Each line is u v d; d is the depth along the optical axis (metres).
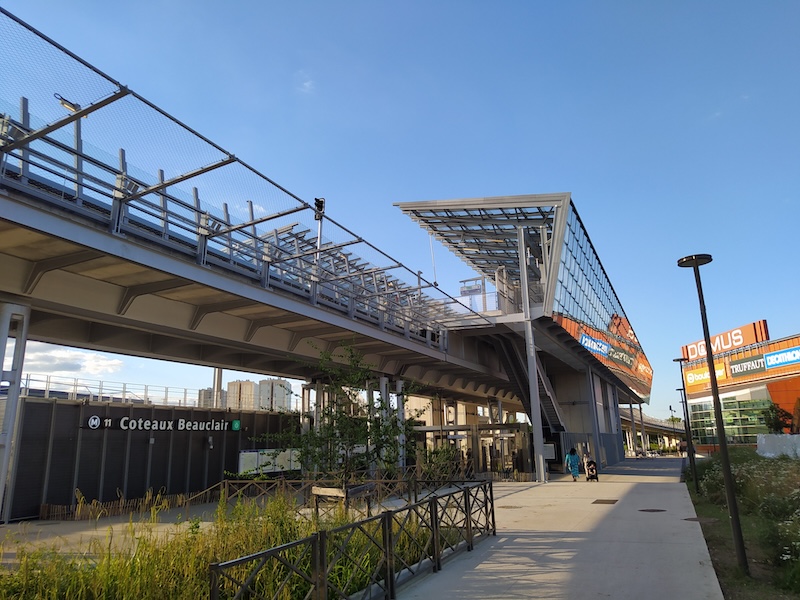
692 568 7.93
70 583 5.39
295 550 6.68
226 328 19.30
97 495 19.02
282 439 12.17
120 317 15.79
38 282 13.79
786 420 55.50
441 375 36.50
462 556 8.96
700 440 69.88
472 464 29.56
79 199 12.27
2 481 13.79
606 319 46.69
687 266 9.15
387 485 16.30
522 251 30.81
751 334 65.94
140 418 20.92
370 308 23.58
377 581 6.55
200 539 6.73
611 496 18.36
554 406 35.38
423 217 31.16
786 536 8.32
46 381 19.34
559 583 7.22
